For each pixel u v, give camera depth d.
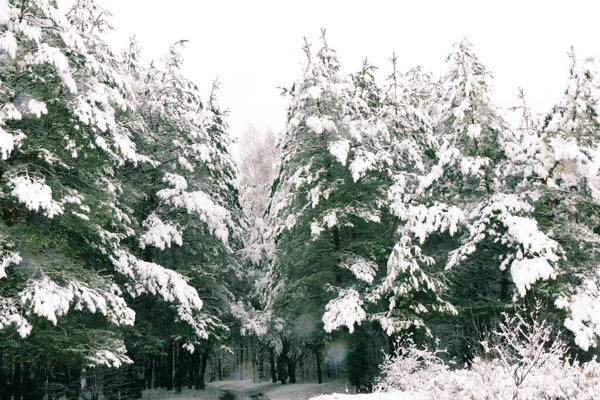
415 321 13.80
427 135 18.69
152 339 16.58
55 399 13.60
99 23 14.65
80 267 11.39
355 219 17.41
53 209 9.51
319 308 17.36
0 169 10.74
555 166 13.55
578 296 12.10
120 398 16.52
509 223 12.88
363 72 20.20
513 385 6.09
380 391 10.61
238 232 21.55
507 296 15.65
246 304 25.31
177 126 17.64
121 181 16.08
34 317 10.02
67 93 11.04
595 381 6.63
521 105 16.91
